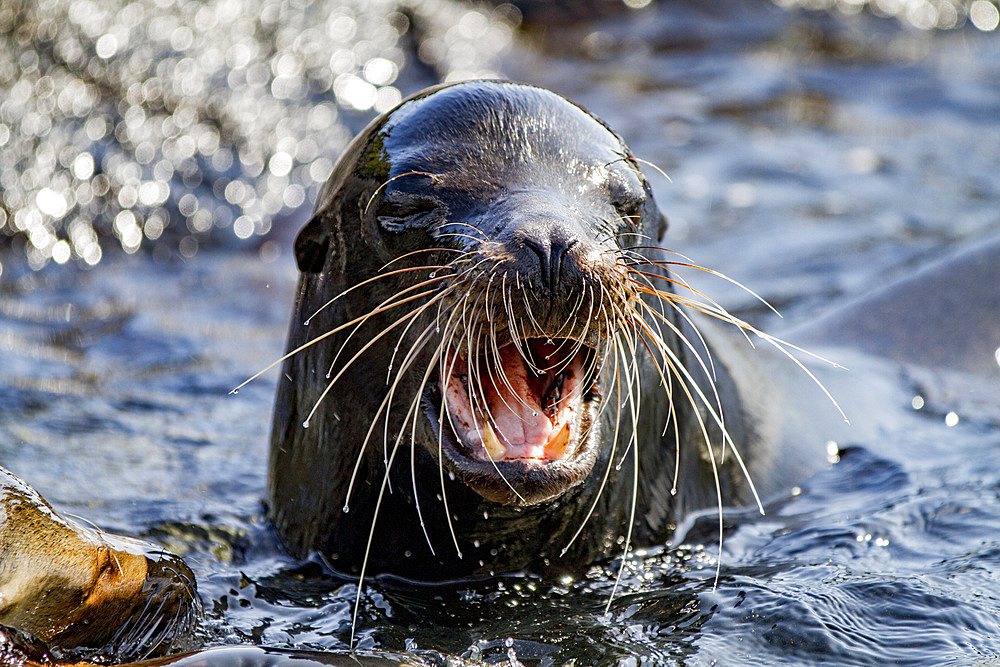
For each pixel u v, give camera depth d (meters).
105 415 26.38
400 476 17.47
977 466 21.86
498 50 58.72
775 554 18.62
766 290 34.94
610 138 17.72
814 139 49.75
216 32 50.38
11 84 45.09
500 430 15.48
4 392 27.16
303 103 49.25
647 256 18.28
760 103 54.38
